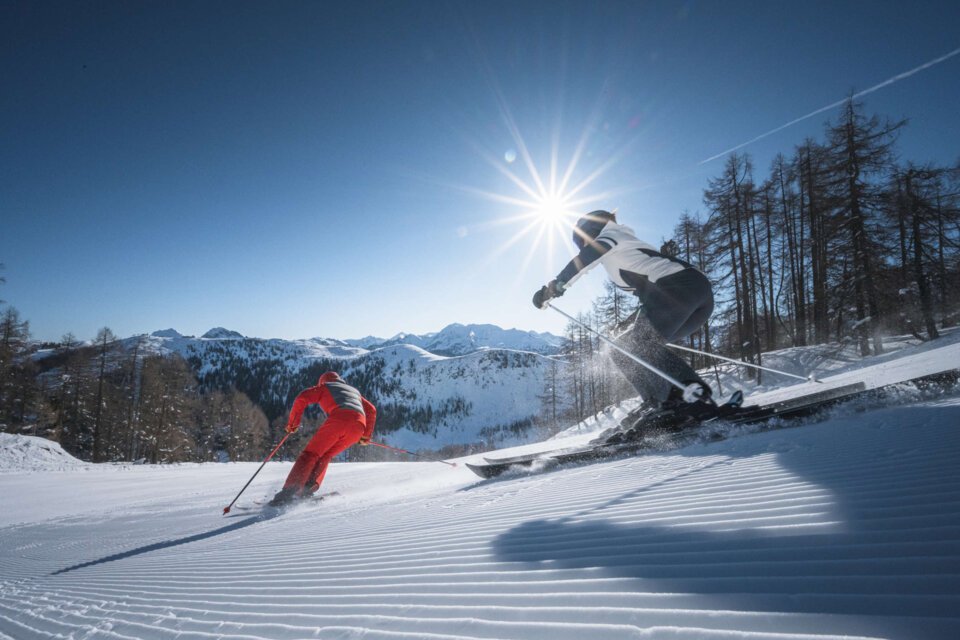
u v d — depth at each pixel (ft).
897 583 2.55
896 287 58.49
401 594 4.07
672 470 7.66
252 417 193.47
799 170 74.28
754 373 63.00
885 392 9.86
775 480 5.57
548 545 4.78
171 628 4.29
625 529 4.79
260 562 7.10
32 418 112.47
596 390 93.20
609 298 88.12
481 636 2.88
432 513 8.59
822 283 69.26
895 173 61.98
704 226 76.38
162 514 19.44
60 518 21.71
